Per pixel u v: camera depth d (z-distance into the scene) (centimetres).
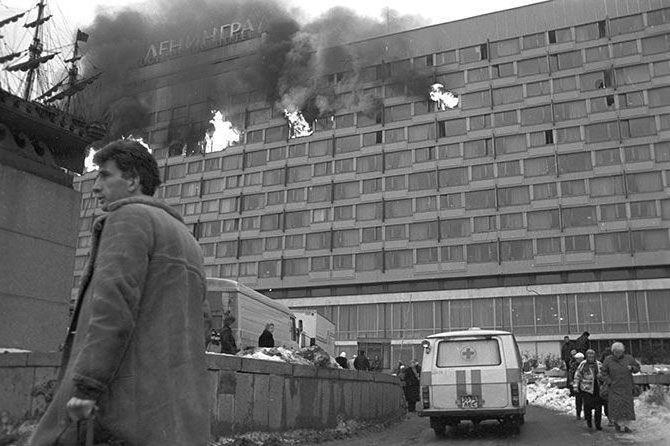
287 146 8350
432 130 7606
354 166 7894
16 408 590
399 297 7131
